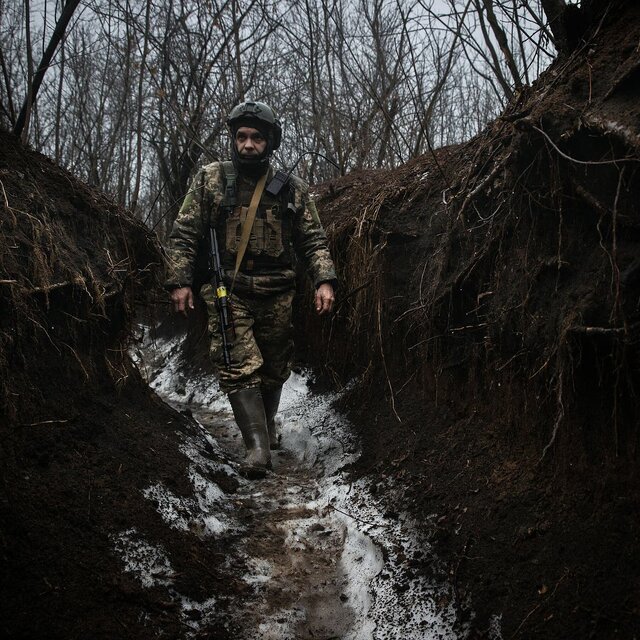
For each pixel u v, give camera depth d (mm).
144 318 3301
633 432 1609
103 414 2484
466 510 2094
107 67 5848
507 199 2240
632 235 1683
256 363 2986
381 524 2354
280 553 2318
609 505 1631
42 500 1860
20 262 2207
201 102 5555
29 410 2066
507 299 2174
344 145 5902
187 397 4570
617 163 1715
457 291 2516
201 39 5656
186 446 2859
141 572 1910
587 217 1886
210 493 2590
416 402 2846
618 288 1545
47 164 2805
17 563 1637
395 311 3076
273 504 2680
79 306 2506
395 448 2734
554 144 1815
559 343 1764
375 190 3840
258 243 3043
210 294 3066
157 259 3125
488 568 1835
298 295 4148
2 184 2350
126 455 2377
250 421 2953
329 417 3467
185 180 6066
